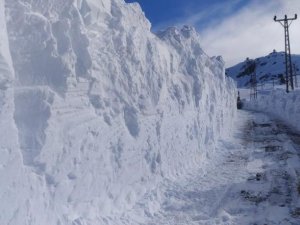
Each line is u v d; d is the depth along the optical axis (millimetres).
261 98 51406
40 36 7242
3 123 5723
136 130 10375
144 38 12000
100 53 9508
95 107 8812
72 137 7594
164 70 13680
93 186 8320
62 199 7320
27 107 6852
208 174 14227
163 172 12164
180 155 14078
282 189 11844
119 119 9633
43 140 6793
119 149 9484
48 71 7379
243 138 23391
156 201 10453
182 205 10500
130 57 10703
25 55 7062
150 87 11703
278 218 9430
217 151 19047
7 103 5770
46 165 6863
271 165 15242
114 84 9773
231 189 12031
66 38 7723
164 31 16578
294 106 30641
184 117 14875
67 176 7488
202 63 17984
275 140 21719
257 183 12656
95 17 9430
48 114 6969
